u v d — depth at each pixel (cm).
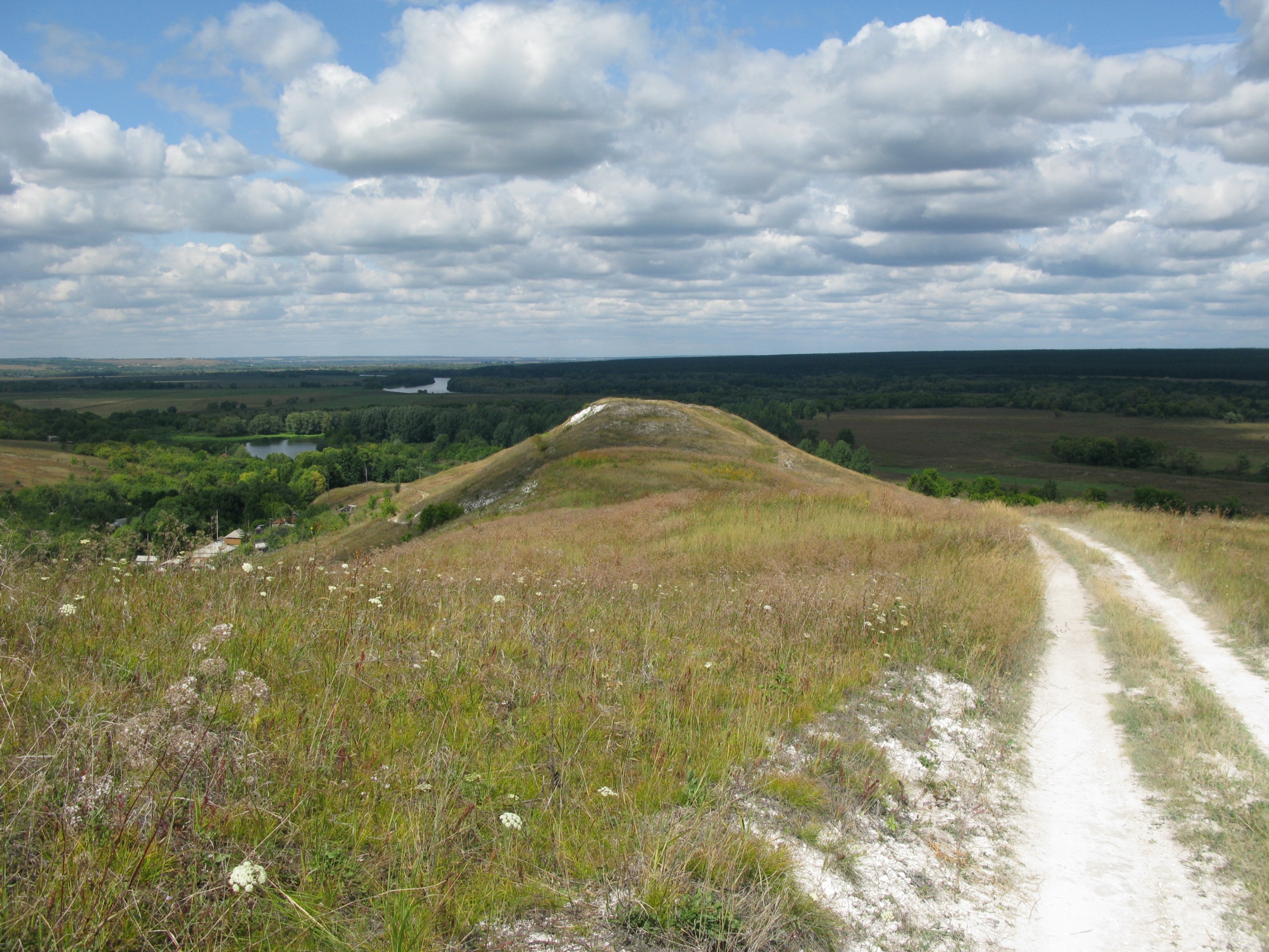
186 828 345
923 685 786
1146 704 768
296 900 317
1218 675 862
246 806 370
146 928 292
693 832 409
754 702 648
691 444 4491
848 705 699
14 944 272
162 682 490
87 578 720
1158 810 545
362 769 436
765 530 2222
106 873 302
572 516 2827
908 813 515
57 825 332
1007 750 651
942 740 652
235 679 491
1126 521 2511
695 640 877
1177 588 1413
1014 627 1015
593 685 633
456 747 481
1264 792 559
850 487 3797
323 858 351
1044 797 569
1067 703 784
